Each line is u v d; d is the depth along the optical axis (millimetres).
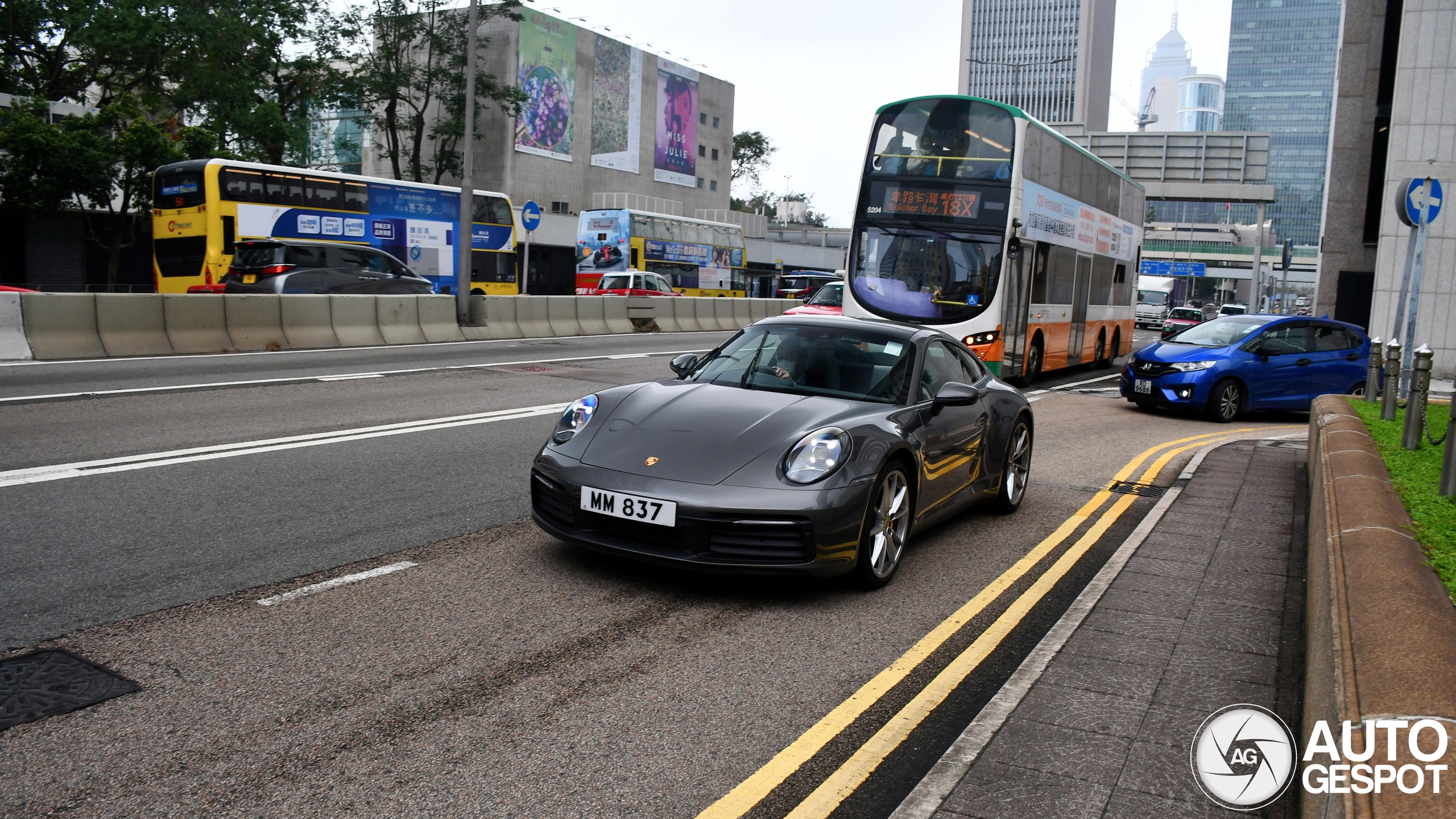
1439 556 3314
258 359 14281
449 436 8539
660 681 3686
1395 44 26297
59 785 2734
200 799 2695
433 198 27047
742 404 5094
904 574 5309
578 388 12281
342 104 46438
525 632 4102
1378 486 4125
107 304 13883
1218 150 41156
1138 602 4789
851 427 4852
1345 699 2070
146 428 8289
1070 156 16719
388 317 18219
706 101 75625
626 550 4539
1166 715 3447
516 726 3244
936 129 14305
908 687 3754
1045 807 2793
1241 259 86812
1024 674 3811
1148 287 54375
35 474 6406
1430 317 20422
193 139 31875
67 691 3328
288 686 3449
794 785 2947
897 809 2766
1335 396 9445
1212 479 8281
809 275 38188
